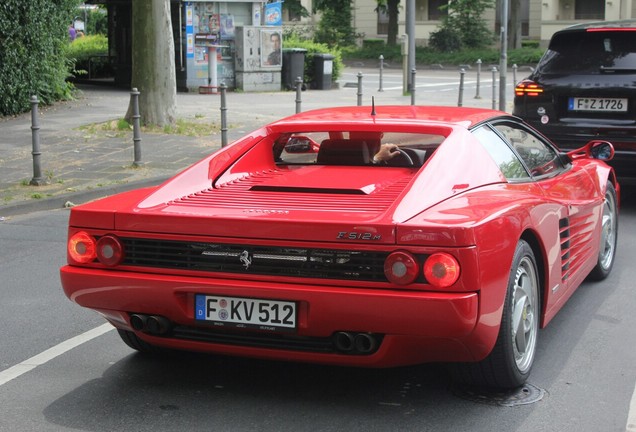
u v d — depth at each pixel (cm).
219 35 2388
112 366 490
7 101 1661
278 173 492
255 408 426
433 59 4347
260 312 394
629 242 779
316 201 426
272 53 2444
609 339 527
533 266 445
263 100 2144
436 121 491
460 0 4691
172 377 471
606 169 638
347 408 424
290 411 422
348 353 396
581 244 552
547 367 478
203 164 492
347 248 379
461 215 391
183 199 445
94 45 2964
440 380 459
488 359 415
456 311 367
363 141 498
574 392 441
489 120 511
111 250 416
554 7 4803
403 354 390
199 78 2375
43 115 1686
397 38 5350
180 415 419
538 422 405
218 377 469
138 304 413
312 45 2636
